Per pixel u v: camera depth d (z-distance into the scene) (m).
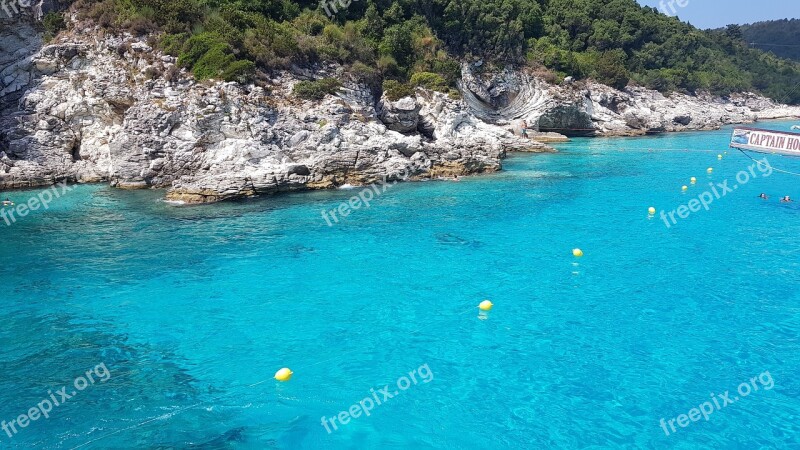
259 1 46.00
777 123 88.62
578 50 81.38
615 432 10.88
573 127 64.12
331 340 14.68
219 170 31.11
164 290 17.95
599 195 31.19
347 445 10.62
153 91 34.00
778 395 12.02
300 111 35.53
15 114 35.38
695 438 10.66
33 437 10.80
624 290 17.81
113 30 37.03
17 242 22.73
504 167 40.38
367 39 50.03
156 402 11.98
